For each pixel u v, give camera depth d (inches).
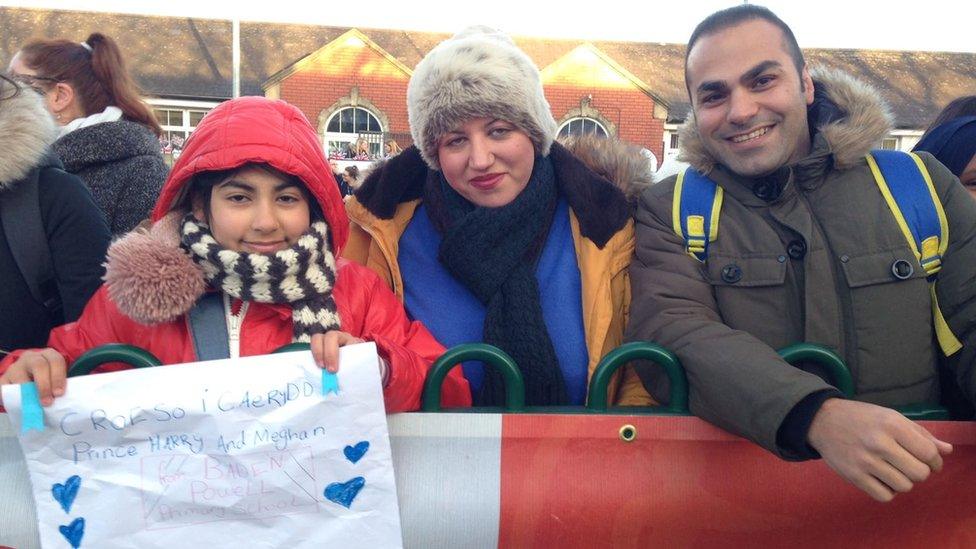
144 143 109.7
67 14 1122.7
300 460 56.4
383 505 57.4
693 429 59.8
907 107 1111.6
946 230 64.5
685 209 70.2
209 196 63.6
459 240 73.4
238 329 63.4
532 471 59.4
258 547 56.6
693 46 70.9
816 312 64.6
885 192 66.1
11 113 74.8
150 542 55.8
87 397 54.6
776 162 67.2
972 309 62.8
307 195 65.8
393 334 69.9
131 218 105.9
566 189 76.2
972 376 62.7
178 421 55.4
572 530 59.1
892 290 63.8
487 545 59.2
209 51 1103.6
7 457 57.6
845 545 60.6
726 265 67.1
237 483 56.0
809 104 72.0
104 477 55.4
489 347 60.6
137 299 58.7
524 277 73.3
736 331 60.9
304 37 1152.2
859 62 1189.1
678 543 59.7
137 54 1078.4
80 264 77.1
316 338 56.8
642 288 68.5
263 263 60.5
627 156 80.4
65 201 77.3
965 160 94.3
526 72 73.5
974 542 60.7
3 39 1082.7
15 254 75.0
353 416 56.6
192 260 61.7
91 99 113.0
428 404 60.8
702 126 69.7
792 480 59.8
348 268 71.5
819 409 52.5
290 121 65.4
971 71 1189.7
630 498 59.3
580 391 73.3
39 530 55.6
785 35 68.6
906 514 60.4
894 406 63.4
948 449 50.3
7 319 75.4
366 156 891.4
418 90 75.7
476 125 72.5
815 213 67.3
